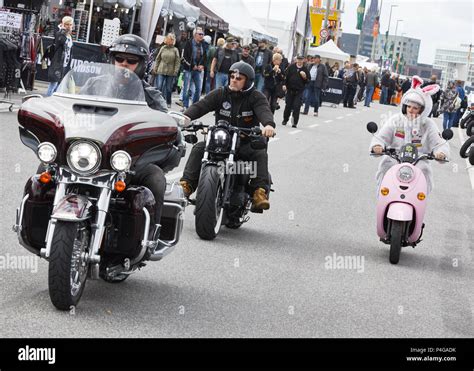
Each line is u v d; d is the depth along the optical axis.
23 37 19.41
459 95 34.44
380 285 7.62
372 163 17.84
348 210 11.67
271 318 6.04
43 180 5.39
